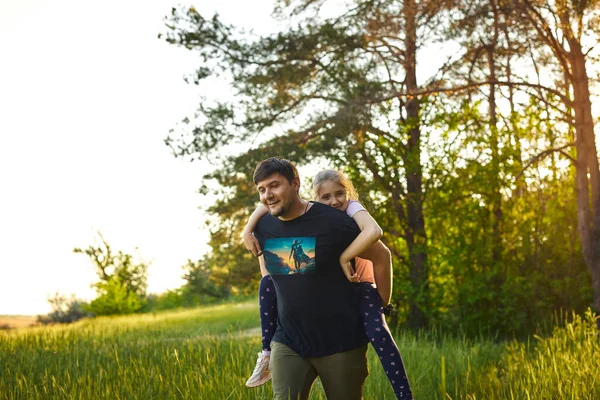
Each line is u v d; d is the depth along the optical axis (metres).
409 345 10.28
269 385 5.96
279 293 4.21
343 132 14.87
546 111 14.06
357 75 15.63
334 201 4.77
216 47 16.62
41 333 13.55
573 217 14.16
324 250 4.05
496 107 15.07
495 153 14.21
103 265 48.16
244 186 19.66
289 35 16.19
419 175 15.05
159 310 48.78
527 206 14.50
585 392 5.83
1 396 6.15
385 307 4.41
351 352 4.17
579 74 12.91
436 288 14.73
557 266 14.22
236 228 22.05
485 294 13.92
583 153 12.89
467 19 13.06
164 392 6.11
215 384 6.07
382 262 4.22
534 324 13.91
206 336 11.73
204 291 47.34
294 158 15.77
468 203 14.39
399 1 15.19
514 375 7.07
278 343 4.26
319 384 6.34
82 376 6.86
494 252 14.47
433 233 15.14
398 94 14.25
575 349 8.29
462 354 8.96
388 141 15.27
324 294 4.09
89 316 46.38
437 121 14.52
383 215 15.23
